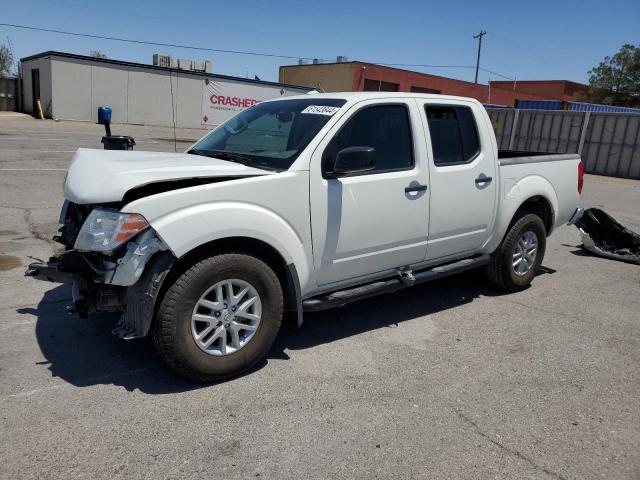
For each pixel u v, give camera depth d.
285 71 51.62
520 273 5.80
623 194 15.22
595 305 5.59
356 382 3.74
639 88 54.41
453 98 4.91
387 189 4.23
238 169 3.69
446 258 5.01
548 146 22.36
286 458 2.90
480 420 3.36
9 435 2.95
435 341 4.50
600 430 3.31
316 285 4.07
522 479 2.84
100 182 3.39
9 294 4.92
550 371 4.05
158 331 3.35
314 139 3.90
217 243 3.54
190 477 2.71
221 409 3.32
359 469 2.85
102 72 30.58
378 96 4.33
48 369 3.68
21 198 8.92
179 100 33.25
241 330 3.69
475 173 4.95
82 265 3.33
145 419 3.17
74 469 2.72
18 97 34.91
